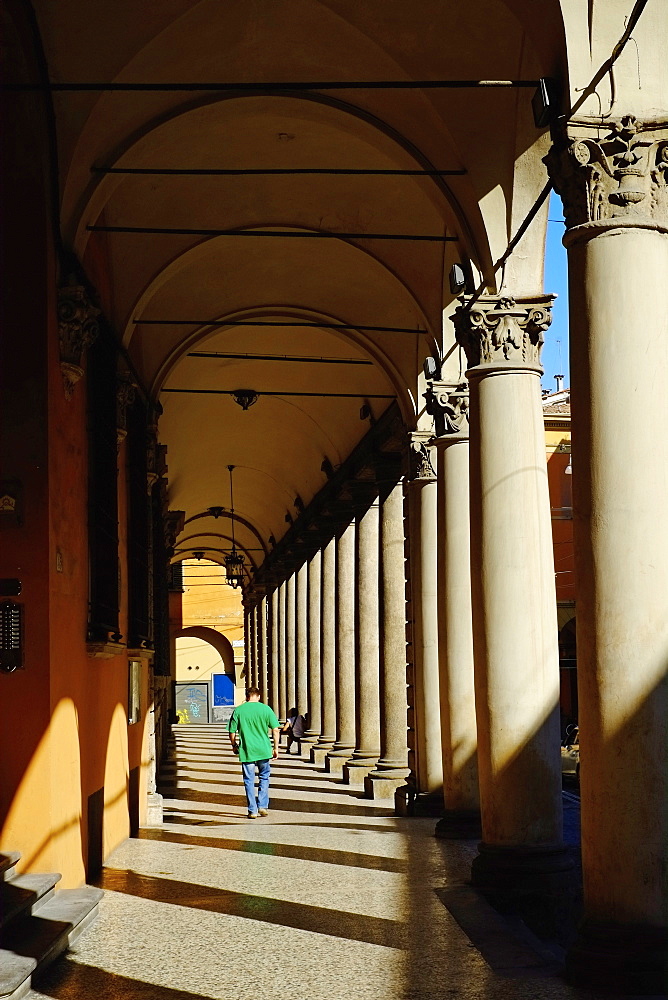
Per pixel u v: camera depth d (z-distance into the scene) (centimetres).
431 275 1426
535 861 962
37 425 891
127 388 1333
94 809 1083
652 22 735
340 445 2477
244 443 3039
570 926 948
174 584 4453
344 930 816
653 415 703
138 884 1012
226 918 861
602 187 725
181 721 6719
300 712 3309
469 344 1053
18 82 926
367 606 2181
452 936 794
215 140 1262
